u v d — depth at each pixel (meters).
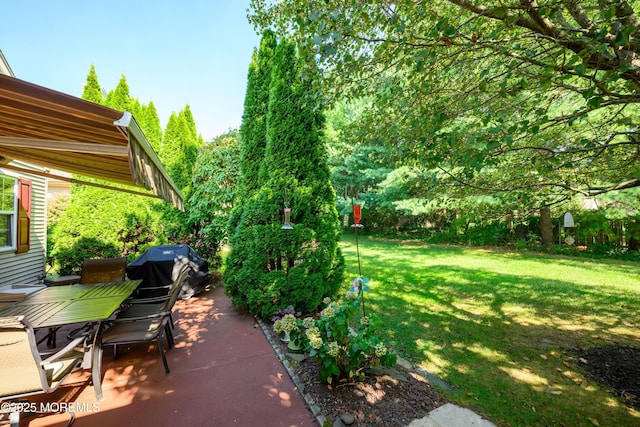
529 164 3.48
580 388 2.69
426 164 3.20
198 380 2.83
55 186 14.05
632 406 2.44
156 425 2.23
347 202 15.67
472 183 3.79
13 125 1.83
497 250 12.18
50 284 5.50
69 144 1.86
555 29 2.08
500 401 2.49
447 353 3.35
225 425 2.24
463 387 2.69
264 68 5.47
